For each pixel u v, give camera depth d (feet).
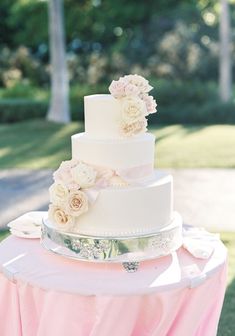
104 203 8.64
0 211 23.03
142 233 8.79
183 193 25.99
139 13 79.66
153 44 77.10
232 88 70.33
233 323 12.69
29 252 9.65
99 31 84.69
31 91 72.23
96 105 9.05
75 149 9.26
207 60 70.59
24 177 30.17
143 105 8.82
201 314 8.76
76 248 8.77
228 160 33.50
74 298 8.11
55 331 8.28
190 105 62.44
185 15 79.66
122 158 8.89
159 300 8.14
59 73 53.72
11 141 43.16
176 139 42.29
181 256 9.43
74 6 79.92
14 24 81.25
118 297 7.98
